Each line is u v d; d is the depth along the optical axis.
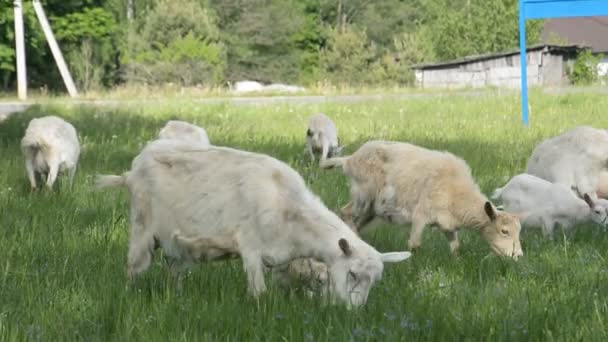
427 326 6.27
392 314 6.56
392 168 10.10
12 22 45.94
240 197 7.28
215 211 7.35
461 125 23.41
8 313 6.68
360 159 10.39
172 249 7.64
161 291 7.43
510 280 8.07
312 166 15.70
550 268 8.66
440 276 8.12
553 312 6.74
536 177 12.05
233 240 7.28
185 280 7.66
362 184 10.35
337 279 6.79
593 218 11.28
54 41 47.19
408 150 10.16
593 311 6.86
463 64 52.38
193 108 29.62
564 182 12.55
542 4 25.09
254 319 6.49
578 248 9.59
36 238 9.54
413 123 24.33
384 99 33.25
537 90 36.12
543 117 25.72
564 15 25.22
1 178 13.91
